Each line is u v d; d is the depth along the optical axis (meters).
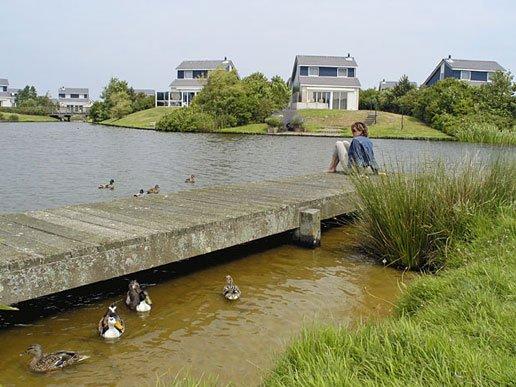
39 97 102.25
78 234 5.56
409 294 4.95
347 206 8.82
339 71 63.84
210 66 78.69
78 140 35.47
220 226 6.44
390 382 2.86
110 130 49.69
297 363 3.33
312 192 8.80
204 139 37.78
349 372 3.02
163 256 5.77
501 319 3.68
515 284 4.34
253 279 6.39
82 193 14.70
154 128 51.62
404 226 6.78
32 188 15.28
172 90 78.06
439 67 68.88
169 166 21.14
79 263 4.96
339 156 11.37
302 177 10.80
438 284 4.84
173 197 8.15
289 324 5.03
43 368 4.13
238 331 4.89
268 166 21.36
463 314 3.91
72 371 4.15
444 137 39.00
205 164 21.94
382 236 7.07
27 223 6.07
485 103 44.81
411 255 6.76
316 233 7.74
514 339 3.34
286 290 6.01
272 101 54.62
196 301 5.66
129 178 17.73
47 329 4.93
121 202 7.63
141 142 34.22
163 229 5.86
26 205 12.85
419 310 4.39
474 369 2.92
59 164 21.20
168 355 4.43
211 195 8.38
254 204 7.60
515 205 6.85
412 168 7.87
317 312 5.33
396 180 7.23
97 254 5.10
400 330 3.51
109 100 71.38
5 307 3.07
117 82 75.12
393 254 6.94
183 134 44.31
